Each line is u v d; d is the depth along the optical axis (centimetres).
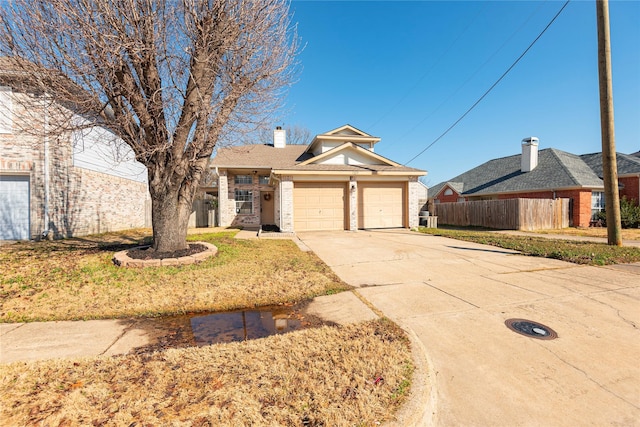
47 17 515
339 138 1630
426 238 1092
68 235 1085
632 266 646
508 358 288
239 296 460
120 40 517
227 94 659
